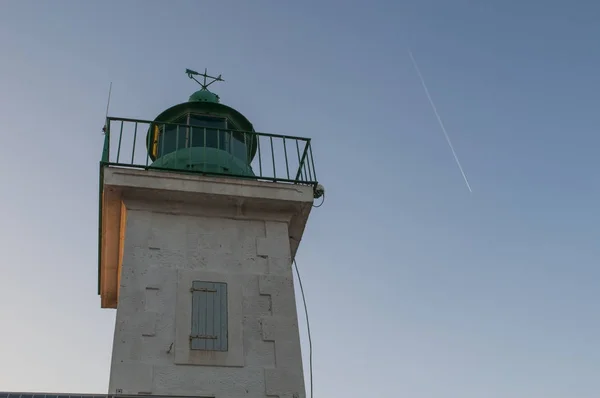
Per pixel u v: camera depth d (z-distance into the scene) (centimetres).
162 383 962
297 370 1020
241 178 1178
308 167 1224
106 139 1161
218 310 1052
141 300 1031
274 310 1073
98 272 1268
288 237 1163
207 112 1363
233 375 995
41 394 862
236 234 1144
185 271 1078
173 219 1130
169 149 1295
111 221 1160
